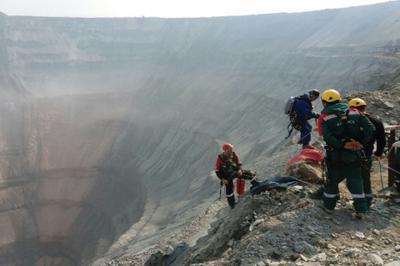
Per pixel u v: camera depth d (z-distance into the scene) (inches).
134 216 2411.4
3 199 3161.9
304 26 3592.5
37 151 3590.1
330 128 262.7
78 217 3080.7
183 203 1924.2
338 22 3366.1
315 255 236.7
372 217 275.7
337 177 271.6
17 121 3757.4
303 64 2874.0
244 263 241.1
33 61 4616.1
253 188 364.2
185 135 3228.3
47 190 3348.9
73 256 2694.4
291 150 771.4
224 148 401.7
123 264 965.2
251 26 4047.7
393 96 581.3
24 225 3011.8
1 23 4606.3
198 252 370.9
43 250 2866.6
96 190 3307.1
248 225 327.3
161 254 473.4
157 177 2910.9
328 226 266.1
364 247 241.6
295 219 275.3
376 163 392.2
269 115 2679.6
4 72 4372.5
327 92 275.0
